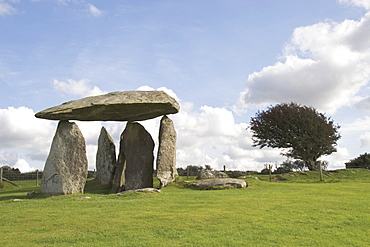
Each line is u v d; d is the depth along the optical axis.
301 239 10.27
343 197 17.33
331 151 48.56
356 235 10.66
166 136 26.19
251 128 51.09
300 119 47.44
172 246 9.70
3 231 11.88
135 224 12.20
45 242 10.40
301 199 16.75
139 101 23.52
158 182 29.00
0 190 31.42
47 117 23.31
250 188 22.52
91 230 11.59
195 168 44.19
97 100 23.86
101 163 29.66
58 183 22.16
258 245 9.73
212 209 14.58
